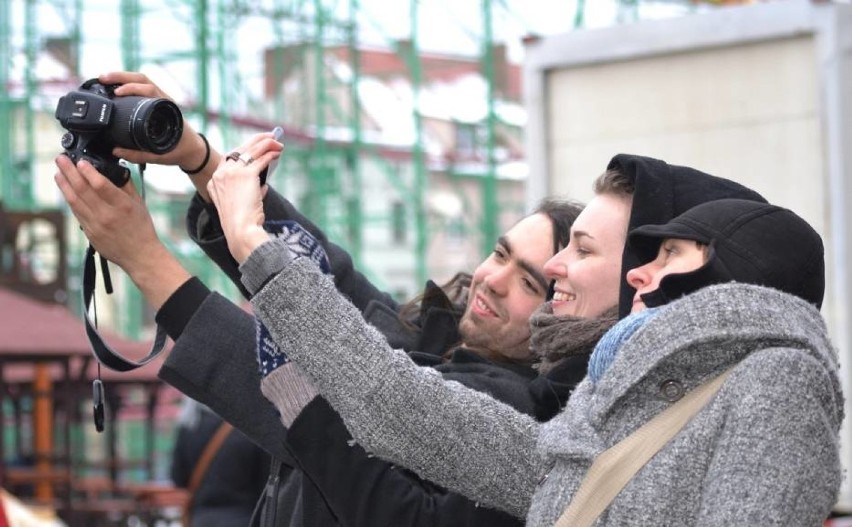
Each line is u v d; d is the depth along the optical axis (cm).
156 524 942
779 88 692
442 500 263
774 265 237
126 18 1988
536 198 773
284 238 289
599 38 754
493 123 2230
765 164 695
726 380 221
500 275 325
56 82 1991
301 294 247
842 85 668
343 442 259
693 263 240
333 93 2514
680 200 269
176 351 282
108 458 1147
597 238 281
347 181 2452
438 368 300
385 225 3256
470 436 248
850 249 661
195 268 2056
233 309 287
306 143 2261
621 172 283
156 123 283
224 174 269
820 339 227
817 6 671
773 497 206
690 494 217
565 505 227
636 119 743
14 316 1012
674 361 225
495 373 295
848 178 666
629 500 219
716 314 223
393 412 244
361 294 346
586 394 240
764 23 691
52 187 2500
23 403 1355
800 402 213
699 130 721
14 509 583
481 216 2550
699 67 722
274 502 296
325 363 245
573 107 768
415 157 2286
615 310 280
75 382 1036
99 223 283
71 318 1055
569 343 276
